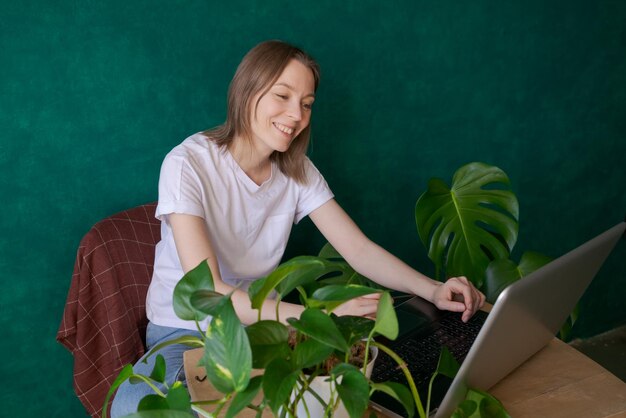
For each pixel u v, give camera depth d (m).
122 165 1.97
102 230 1.79
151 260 1.85
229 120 1.75
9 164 1.83
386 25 2.24
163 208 1.64
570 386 1.26
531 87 2.60
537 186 2.74
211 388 1.23
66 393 2.07
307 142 1.86
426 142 2.44
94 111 1.89
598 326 3.04
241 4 2.00
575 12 2.61
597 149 2.84
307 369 1.02
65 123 1.86
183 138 2.03
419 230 2.03
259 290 0.89
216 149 1.75
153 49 1.92
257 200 1.80
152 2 1.89
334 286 0.90
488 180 2.09
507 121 2.59
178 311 0.93
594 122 2.80
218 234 1.77
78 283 1.77
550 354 1.37
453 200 2.08
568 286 1.21
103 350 1.80
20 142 1.82
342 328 0.96
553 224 2.83
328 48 2.17
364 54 2.23
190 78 1.99
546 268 1.09
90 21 1.83
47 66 1.81
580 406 1.20
